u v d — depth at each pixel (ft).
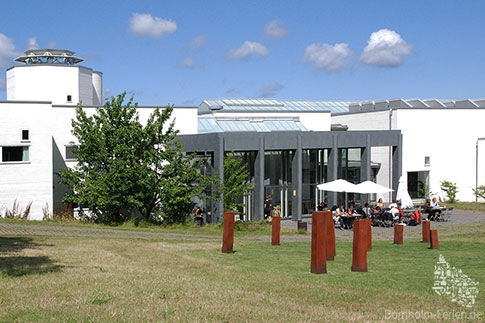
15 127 97.71
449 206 139.33
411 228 100.99
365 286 38.27
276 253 56.70
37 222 87.35
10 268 40.63
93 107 108.99
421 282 40.65
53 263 44.04
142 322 25.89
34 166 99.40
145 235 76.79
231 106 159.33
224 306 29.78
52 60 142.61
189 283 36.86
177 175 100.07
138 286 34.91
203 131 126.93
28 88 133.90
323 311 29.84
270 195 118.11
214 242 68.80
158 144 102.83
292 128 138.92
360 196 131.03
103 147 96.02
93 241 63.21
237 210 100.78
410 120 146.30
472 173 154.40
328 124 149.69
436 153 149.79
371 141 126.72
